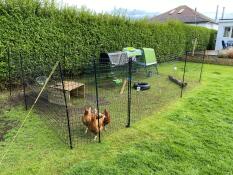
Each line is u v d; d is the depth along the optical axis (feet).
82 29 14.78
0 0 10.73
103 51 16.52
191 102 10.81
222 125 8.27
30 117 8.39
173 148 6.51
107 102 10.51
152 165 5.70
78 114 8.91
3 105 9.46
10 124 7.75
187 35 28.63
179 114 9.19
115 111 9.37
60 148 6.35
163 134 7.39
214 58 25.08
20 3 11.46
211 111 9.68
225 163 5.94
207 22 50.03
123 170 5.45
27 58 12.07
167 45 24.26
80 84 11.00
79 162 5.72
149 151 6.35
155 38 22.21
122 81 13.52
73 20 14.15
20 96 10.64
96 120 6.82
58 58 13.61
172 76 15.99
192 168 5.67
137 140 6.96
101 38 16.20
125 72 13.82
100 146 6.54
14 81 11.69
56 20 13.24
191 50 30.04
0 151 6.12
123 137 7.13
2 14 10.86
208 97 11.68
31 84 11.16
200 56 26.16
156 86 13.73
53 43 13.24
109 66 13.19
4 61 11.19
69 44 14.12
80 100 10.68
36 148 6.32
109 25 16.81
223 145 6.84
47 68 11.66
